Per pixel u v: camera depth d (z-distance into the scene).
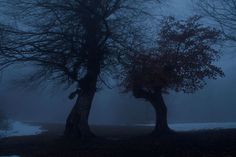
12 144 21.89
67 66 22.14
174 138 20.23
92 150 17.28
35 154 16.98
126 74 22.66
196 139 18.98
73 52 21.12
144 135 24.00
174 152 15.19
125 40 21.53
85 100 22.58
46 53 20.53
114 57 22.11
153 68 21.41
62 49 20.73
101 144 19.48
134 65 21.78
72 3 20.36
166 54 21.84
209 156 13.63
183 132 24.38
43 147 19.55
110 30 21.14
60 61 21.19
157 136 22.47
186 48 22.61
